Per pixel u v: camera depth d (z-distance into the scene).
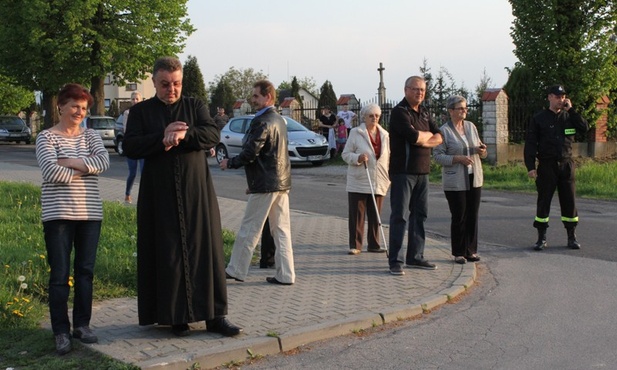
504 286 7.95
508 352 5.66
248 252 7.73
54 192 5.48
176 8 39.88
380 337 6.08
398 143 8.12
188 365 5.20
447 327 6.37
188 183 5.64
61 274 5.51
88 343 5.55
